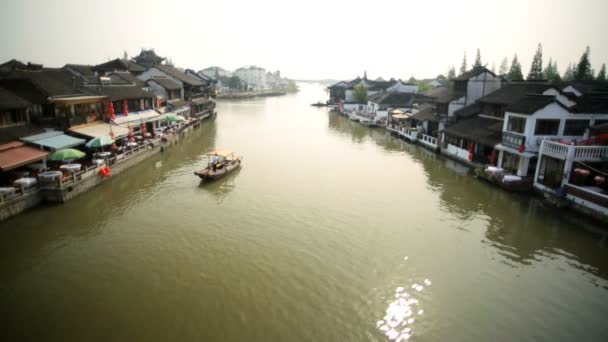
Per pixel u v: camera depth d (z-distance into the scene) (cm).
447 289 1695
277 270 1820
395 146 5234
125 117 4259
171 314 1487
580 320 1500
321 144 5253
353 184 3266
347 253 2003
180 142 5019
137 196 2805
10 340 1331
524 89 3691
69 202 2536
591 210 2339
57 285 1662
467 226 2370
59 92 3225
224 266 1848
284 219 2442
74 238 2097
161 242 2083
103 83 4312
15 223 2214
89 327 1405
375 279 1764
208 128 6512
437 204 2767
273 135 5934
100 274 1755
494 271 1848
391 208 2680
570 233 2258
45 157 2709
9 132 2644
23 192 2333
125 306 1531
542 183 2784
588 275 1823
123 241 2083
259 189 3048
